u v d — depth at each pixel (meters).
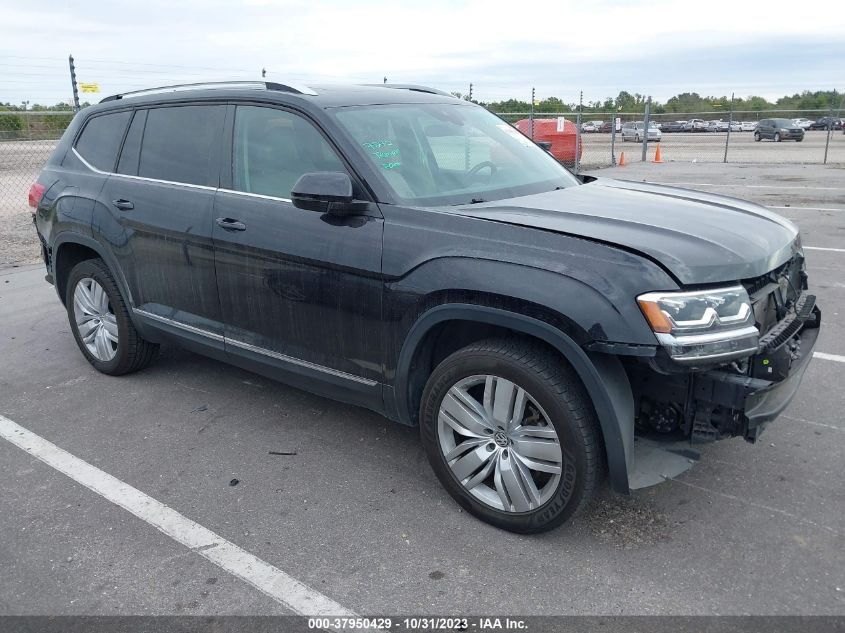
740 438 3.89
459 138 3.99
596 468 2.86
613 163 22.19
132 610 2.71
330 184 3.19
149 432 4.20
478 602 2.70
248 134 3.90
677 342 2.57
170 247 4.18
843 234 9.34
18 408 4.59
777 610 2.60
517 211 3.19
